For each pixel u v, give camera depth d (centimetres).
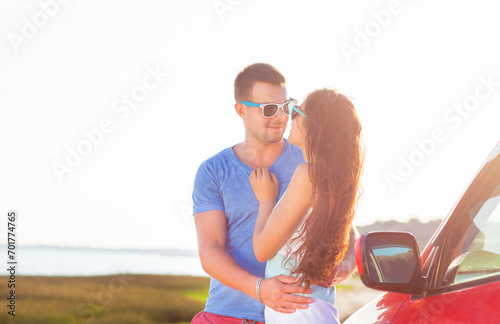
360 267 212
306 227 255
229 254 318
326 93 261
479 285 195
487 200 218
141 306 3738
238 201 331
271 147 344
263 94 335
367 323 250
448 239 228
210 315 332
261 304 321
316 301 263
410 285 215
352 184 256
